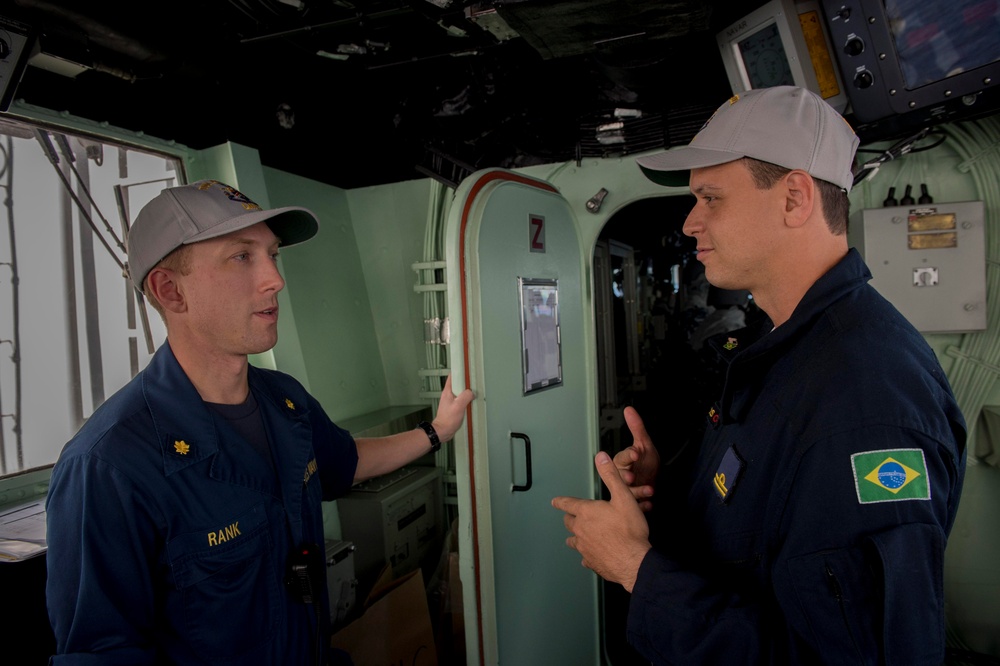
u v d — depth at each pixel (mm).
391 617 2303
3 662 1569
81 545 1071
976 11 1834
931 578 792
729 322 5355
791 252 1052
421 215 3330
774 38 2211
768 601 936
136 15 1999
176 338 1286
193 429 1215
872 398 865
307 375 2830
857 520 823
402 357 3457
